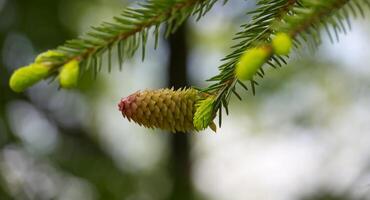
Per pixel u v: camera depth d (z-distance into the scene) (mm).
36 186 2170
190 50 2773
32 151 2207
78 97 2414
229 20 2635
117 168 2332
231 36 2939
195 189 2559
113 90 2721
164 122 654
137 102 651
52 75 628
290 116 2793
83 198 2197
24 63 2281
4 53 2250
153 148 2830
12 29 2270
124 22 660
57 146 2289
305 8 606
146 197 2311
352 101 2750
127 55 663
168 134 2582
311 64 2734
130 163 2430
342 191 2182
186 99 654
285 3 646
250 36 645
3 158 2154
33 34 2283
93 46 649
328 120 2742
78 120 2428
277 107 2803
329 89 2789
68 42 646
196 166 2691
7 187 2117
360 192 1970
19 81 616
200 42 2980
